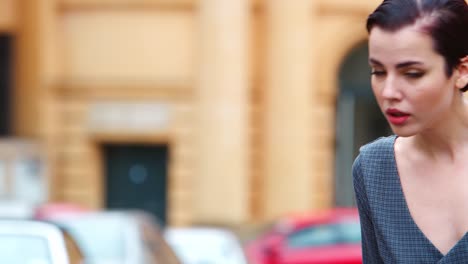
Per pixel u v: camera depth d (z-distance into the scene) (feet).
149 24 99.45
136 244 37.78
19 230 28.32
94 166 100.32
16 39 99.50
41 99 99.19
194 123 98.53
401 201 11.19
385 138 11.62
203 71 96.63
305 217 63.93
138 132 99.40
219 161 96.37
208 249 53.26
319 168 97.91
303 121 97.09
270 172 97.55
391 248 11.16
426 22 10.45
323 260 62.08
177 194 98.84
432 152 11.14
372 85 10.88
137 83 99.40
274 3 97.04
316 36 98.27
